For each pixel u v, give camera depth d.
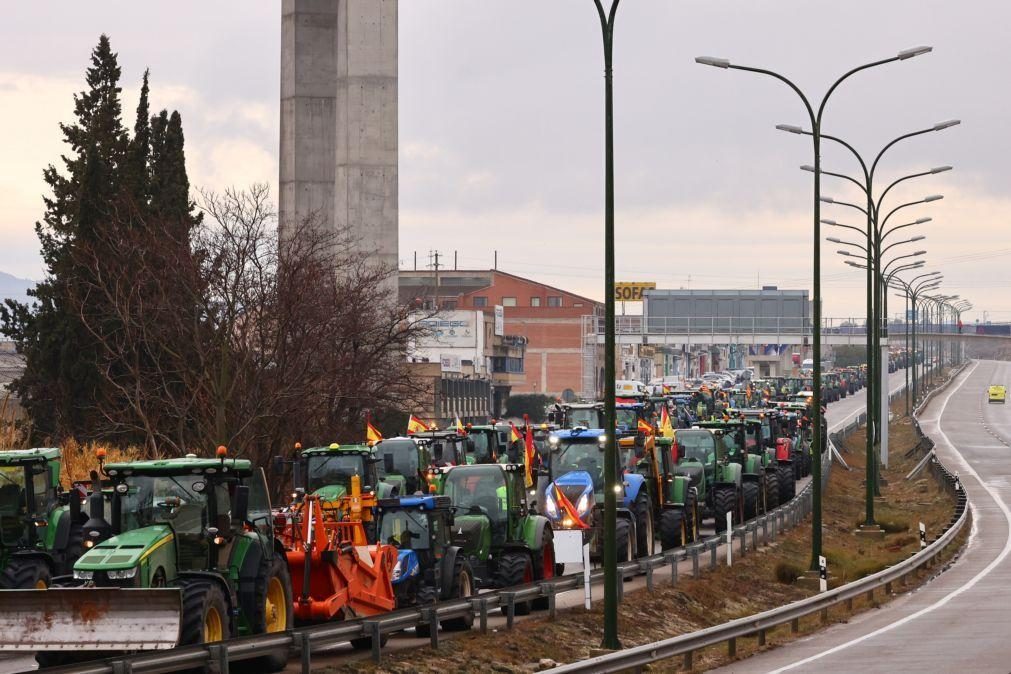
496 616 56.88
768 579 76.50
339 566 44.94
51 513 49.56
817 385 77.00
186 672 37.91
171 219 98.31
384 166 134.38
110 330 96.12
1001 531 107.19
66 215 125.44
